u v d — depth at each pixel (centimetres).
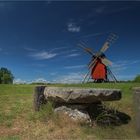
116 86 2377
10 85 2880
